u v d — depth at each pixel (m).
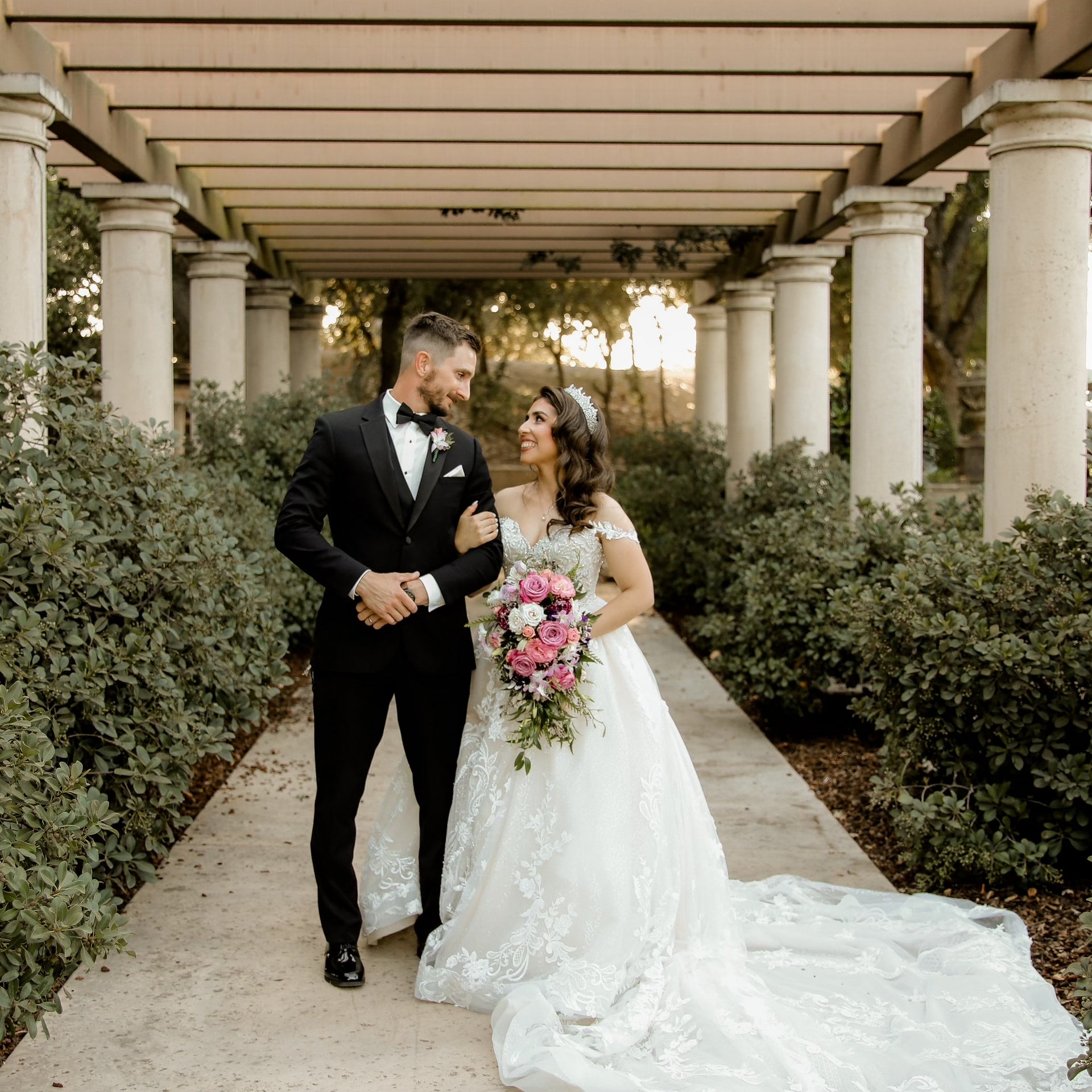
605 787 3.17
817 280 9.16
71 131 5.84
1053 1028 2.85
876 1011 3.02
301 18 4.96
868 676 4.80
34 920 2.53
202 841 4.44
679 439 12.82
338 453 3.25
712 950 3.25
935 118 6.03
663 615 10.33
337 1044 2.89
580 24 4.98
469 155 7.69
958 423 18.83
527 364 25.88
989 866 3.82
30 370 3.88
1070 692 3.87
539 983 3.01
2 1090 2.65
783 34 5.51
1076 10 4.56
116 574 3.90
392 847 3.49
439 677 3.31
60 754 3.45
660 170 7.82
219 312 9.45
